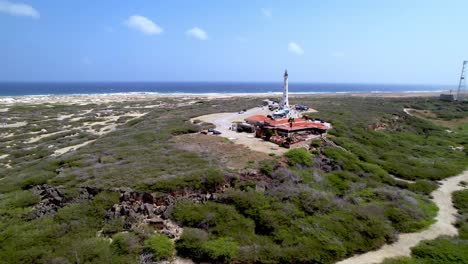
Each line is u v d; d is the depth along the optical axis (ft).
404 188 120.06
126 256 63.72
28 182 95.86
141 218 75.20
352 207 89.51
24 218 76.07
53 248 64.69
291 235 73.61
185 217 75.00
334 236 75.10
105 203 78.07
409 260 70.18
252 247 68.69
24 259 60.85
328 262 68.49
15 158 147.64
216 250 66.28
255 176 94.79
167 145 128.77
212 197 83.51
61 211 75.87
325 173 113.60
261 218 77.00
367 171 126.93
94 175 92.89
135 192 80.23
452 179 136.56
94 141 163.94
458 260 70.59
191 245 67.15
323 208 84.79
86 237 68.54
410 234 83.71
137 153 117.91
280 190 89.15
